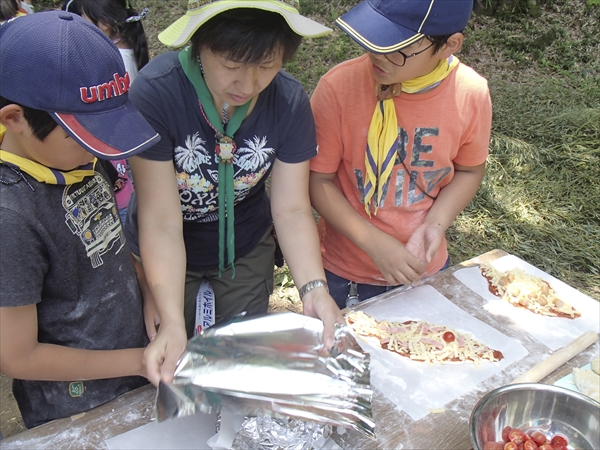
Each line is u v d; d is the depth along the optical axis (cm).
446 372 141
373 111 171
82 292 122
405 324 157
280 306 300
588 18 591
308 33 117
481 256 194
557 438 121
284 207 158
